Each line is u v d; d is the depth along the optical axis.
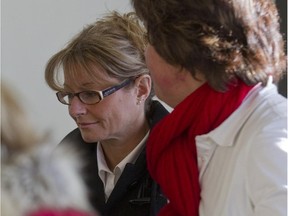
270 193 3.19
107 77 4.30
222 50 3.35
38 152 2.21
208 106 3.51
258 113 3.43
